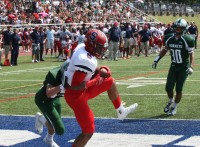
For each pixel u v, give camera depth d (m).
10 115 14.82
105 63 34.12
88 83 8.73
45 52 41.97
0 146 10.98
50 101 9.84
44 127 12.89
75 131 12.30
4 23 47.00
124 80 23.84
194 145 10.69
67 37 36.72
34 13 52.47
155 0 102.44
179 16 94.19
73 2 61.59
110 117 14.25
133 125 13.02
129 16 65.19
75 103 8.79
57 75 9.40
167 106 14.51
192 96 18.14
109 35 36.44
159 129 12.45
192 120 13.58
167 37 14.11
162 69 29.52
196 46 52.38
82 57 8.48
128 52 38.91
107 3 65.62
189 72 14.05
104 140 11.30
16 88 21.53
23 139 11.63
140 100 17.44
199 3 112.38
